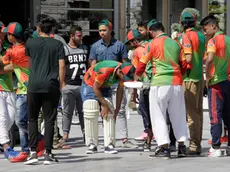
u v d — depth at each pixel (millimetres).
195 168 27594
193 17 30891
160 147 30500
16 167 28516
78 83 34938
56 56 28531
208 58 30203
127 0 59562
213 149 30984
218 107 30609
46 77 28297
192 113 31094
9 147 30375
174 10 60844
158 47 29531
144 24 33156
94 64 33781
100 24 33625
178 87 29672
